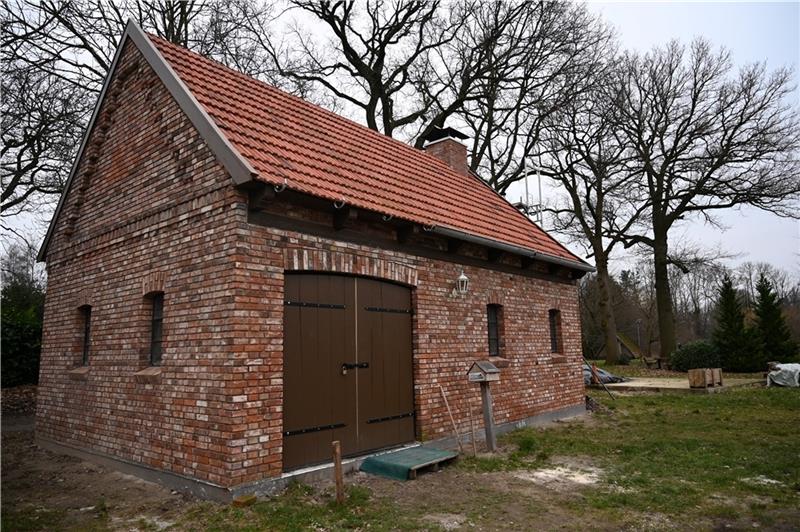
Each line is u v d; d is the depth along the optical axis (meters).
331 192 7.42
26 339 18.08
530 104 22.77
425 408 8.84
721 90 24.62
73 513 6.09
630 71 26.38
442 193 11.41
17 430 12.27
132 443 7.64
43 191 17.89
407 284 8.87
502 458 8.38
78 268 9.66
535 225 14.32
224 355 6.32
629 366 27.61
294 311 7.15
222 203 6.71
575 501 6.29
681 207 26.86
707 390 16.77
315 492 6.50
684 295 55.16
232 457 6.04
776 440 9.59
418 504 6.17
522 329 11.59
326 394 7.39
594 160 26.64
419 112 23.48
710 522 5.60
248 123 8.07
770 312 26.11
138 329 7.90
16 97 15.94
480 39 22.58
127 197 8.59
